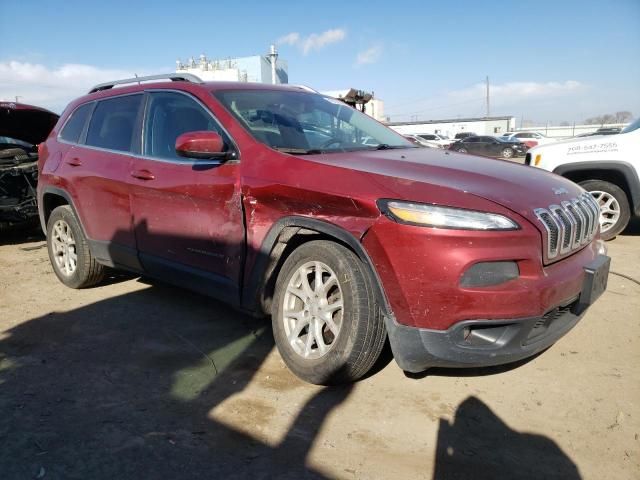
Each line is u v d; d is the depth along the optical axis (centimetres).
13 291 490
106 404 288
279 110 387
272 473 233
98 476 230
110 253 441
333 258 288
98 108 471
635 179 623
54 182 488
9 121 698
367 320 278
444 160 339
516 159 3000
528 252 259
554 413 279
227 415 277
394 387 304
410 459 242
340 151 354
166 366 333
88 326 400
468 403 288
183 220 366
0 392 302
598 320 397
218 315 418
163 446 251
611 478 230
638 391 299
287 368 329
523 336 263
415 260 258
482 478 230
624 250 606
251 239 325
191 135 328
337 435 260
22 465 237
